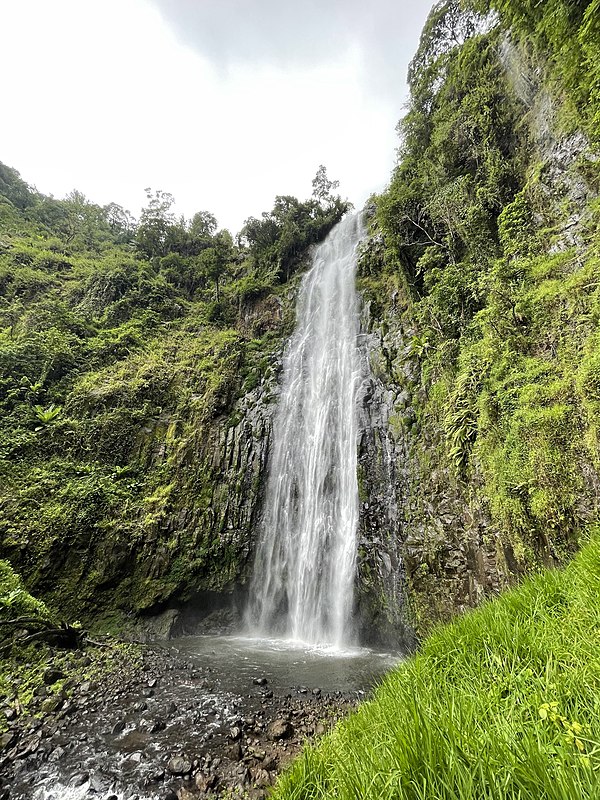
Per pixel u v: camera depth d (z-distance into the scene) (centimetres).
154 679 862
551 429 734
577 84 883
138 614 1256
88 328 2350
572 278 805
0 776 559
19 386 1886
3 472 1452
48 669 903
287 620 1319
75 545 1299
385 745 246
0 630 966
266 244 2947
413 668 394
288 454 1627
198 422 1800
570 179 940
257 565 1447
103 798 508
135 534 1368
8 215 3806
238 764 555
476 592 879
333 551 1291
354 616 1161
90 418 1795
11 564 1200
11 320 2375
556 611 350
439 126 1422
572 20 807
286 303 2414
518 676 283
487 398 900
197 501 1538
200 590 1352
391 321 1598
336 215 2842
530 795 165
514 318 914
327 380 1703
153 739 626
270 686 815
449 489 1027
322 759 325
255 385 1958
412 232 1595
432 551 1015
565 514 692
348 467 1378
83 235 3912
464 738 205
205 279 2989
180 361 2180
